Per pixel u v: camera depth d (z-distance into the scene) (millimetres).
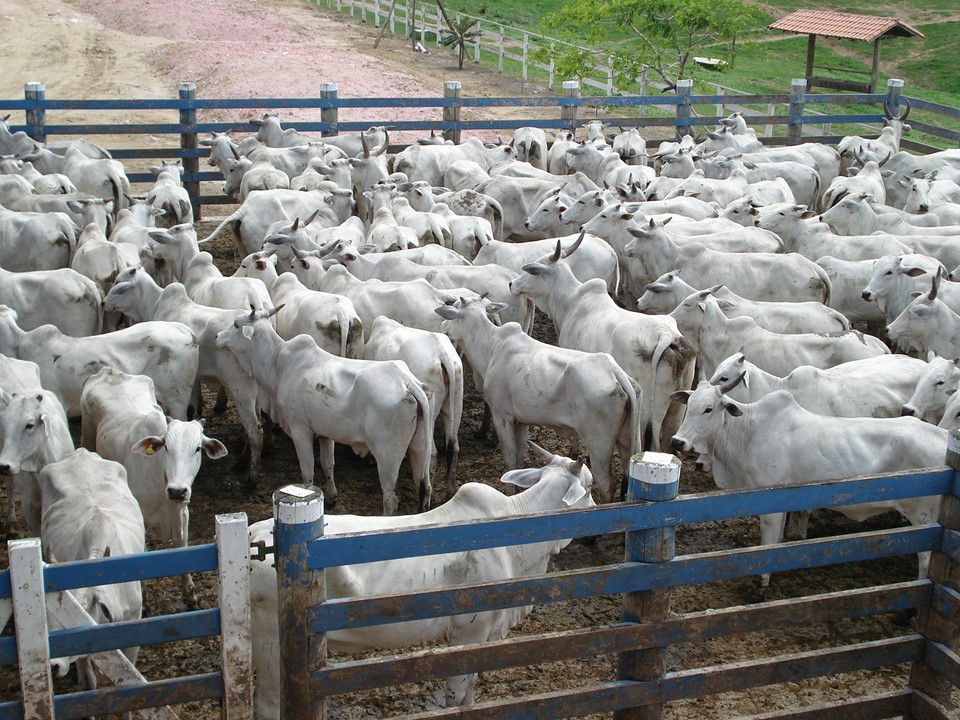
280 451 9484
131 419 7215
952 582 5012
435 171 15883
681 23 25938
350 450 9430
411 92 26047
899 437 6898
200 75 27406
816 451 7047
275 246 10875
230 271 14312
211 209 17750
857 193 13039
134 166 20188
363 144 14781
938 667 5078
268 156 15477
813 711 5062
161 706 4301
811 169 15609
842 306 11148
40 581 3943
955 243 11617
